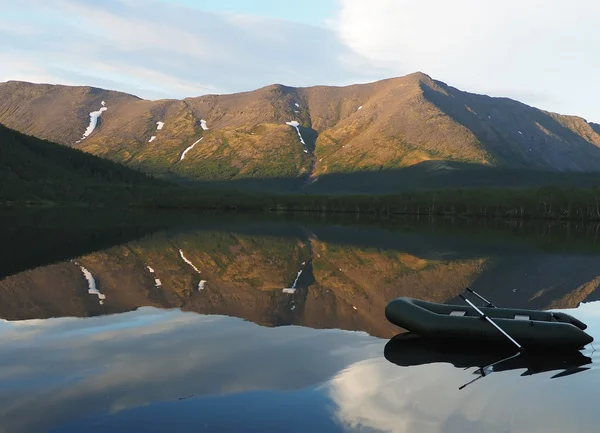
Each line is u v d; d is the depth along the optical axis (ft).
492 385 31.81
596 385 32.07
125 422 25.32
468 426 25.98
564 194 372.79
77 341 39.75
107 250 111.04
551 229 243.60
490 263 102.27
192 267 88.94
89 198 433.89
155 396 28.68
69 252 104.32
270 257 108.17
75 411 26.53
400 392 30.30
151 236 153.69
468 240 165.27
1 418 25.53
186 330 44.04
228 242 141.90
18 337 40.75
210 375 32.35
